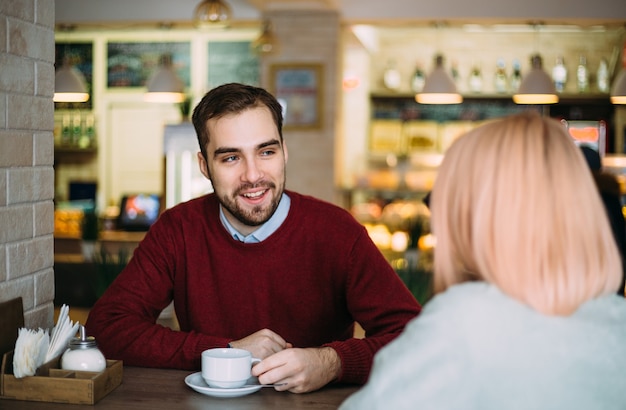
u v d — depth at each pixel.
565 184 1.11
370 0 6.93
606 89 8.17
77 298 4.40
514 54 8.45
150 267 2.11
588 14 6.73
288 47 7.01
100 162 8.47
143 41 8.27
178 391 1.75
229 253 2.07
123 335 1.98
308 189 7.04
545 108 8.39
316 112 7.00
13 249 1.94
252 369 1.73
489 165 1.14
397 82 8.62
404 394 1.06
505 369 1.06
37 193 2.04
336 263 2.08
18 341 1.68
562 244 1.10
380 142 8.77
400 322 2.00
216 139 1.93
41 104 2.06
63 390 1.65
